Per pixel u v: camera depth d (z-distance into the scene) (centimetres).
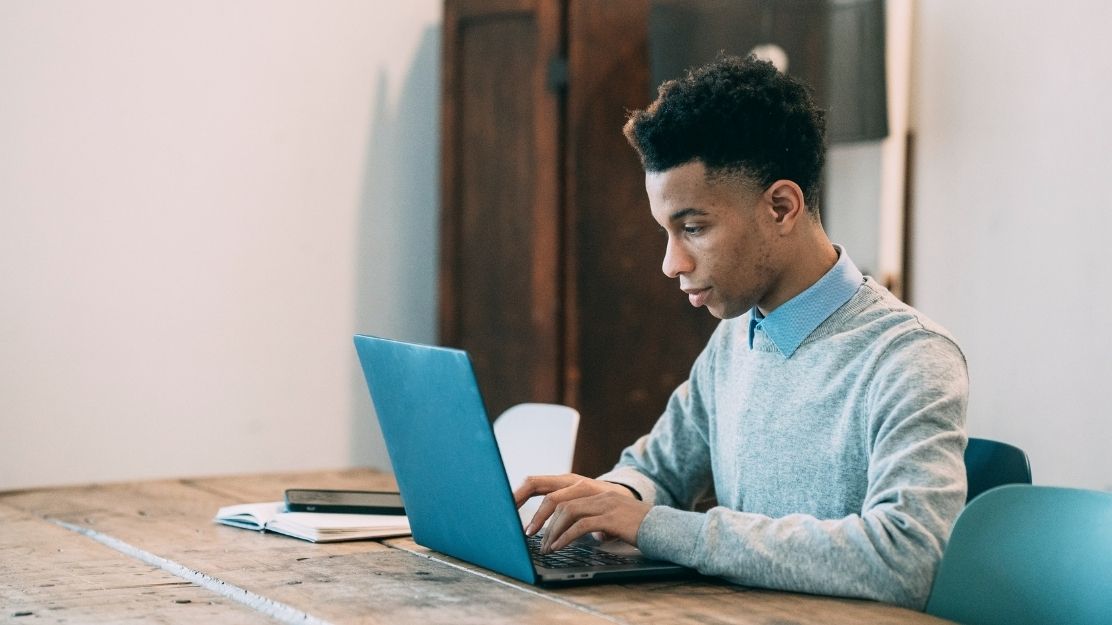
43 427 310
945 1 328
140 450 324
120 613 119
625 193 329
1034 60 304
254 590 126
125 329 321
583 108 327
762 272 144
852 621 114
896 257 334
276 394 347
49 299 310
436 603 119
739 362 162
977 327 319
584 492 148
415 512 148
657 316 330
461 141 355
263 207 342
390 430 146
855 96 317
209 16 331
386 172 365
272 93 343
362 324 362
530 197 337
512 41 341
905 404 134
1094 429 287
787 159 140
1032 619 123
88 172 314
